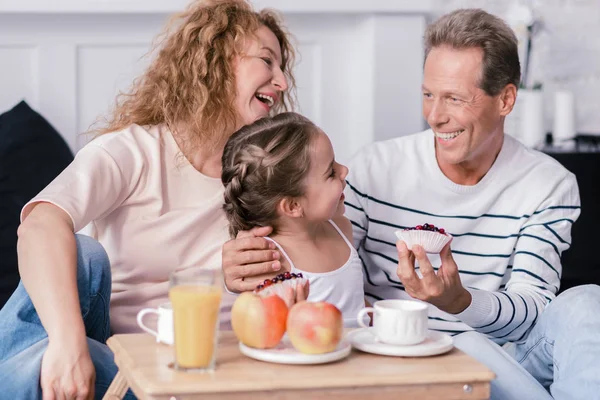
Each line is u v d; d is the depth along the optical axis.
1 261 3.06
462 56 2.20
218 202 2.20
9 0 3.63
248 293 1.55
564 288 3.37
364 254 2.44
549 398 1.93
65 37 3.79
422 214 2.38
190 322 1.41
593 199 3.54
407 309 1.57
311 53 4.05
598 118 4.38
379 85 3.98
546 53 4.32
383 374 1.41
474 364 1.48
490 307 2.07
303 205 1.96
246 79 2.27
